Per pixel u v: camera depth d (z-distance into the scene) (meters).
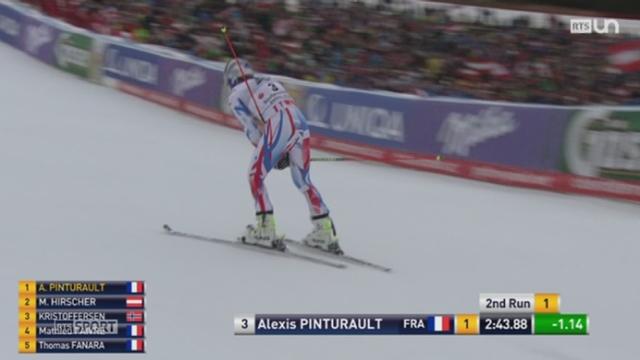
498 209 36.84
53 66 56.88
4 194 31.83
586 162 39.19
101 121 46.41
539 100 54.34
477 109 41.38
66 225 28.67
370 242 30.09
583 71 57.53
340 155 44.75
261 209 27.08
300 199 35.03
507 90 54.59
